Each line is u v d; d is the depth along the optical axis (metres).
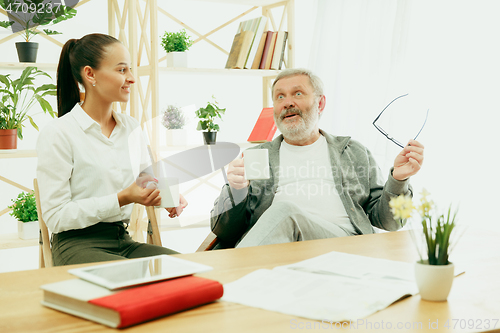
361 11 2.66
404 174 1.53
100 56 1.53
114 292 0.68
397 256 1.02
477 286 0.81
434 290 0.72
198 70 2.60
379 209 1.67
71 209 1.42
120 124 1.66
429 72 2.37
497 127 2.12
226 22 3.12
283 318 0.66
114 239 1.51
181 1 2.97
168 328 0.62
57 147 1.48
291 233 1.34
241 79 3.19
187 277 0.76
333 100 2.86
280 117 1.86
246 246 1.24
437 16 2.33
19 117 2.41
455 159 2.29
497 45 2.11
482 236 1.25
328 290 0.77
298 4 3.29
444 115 2.32
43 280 0.86
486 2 2.14
